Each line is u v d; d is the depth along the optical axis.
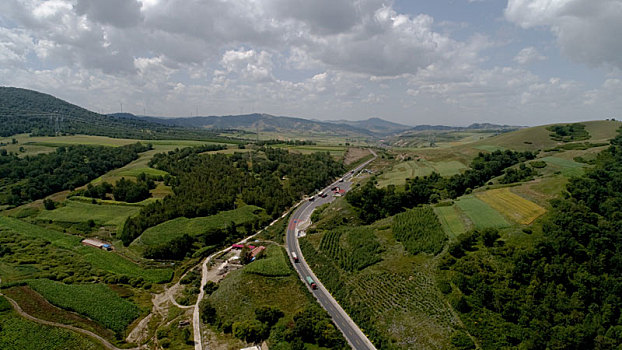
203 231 155.25
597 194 105.00
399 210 160.25
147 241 143.25
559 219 92.44
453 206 131.00
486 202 128.12
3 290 100.19
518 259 82.94
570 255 82.25
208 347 82.88
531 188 133.12
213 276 123.19
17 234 151.88
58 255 134.62
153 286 117.88
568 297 73.62
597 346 63.62
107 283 116.94
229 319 93.19
